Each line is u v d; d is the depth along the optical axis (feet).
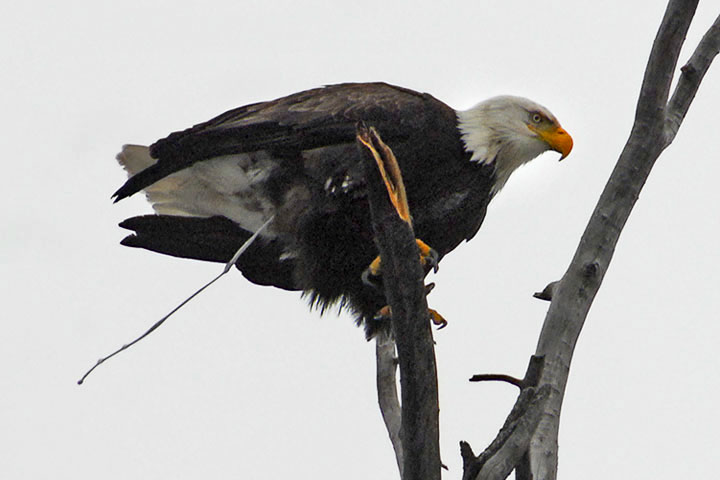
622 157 33.99
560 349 32.86
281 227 38.65
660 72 33.12
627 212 33.83
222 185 38.65
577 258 33.68
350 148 37.45
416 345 24.14
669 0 32.83
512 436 26.50
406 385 24.53
